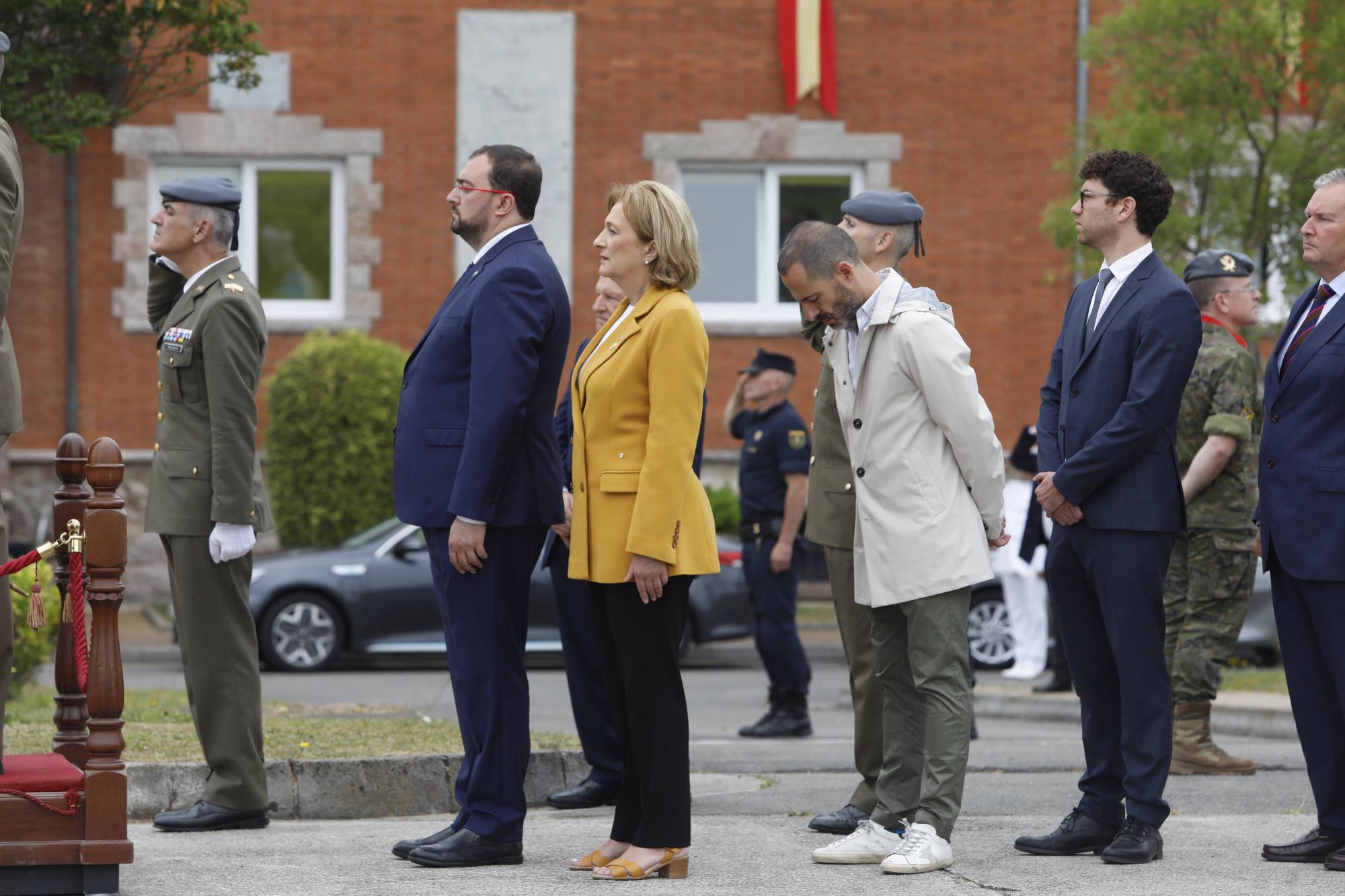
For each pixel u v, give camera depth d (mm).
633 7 55062
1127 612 16094
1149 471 16156
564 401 20844
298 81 54312
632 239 15508
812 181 56125
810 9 54875
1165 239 42188
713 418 54969
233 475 17672
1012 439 55375
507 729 15922
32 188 53219
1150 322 16188
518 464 15906
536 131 54906
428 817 20078
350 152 54406
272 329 54219
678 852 15211
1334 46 39906
